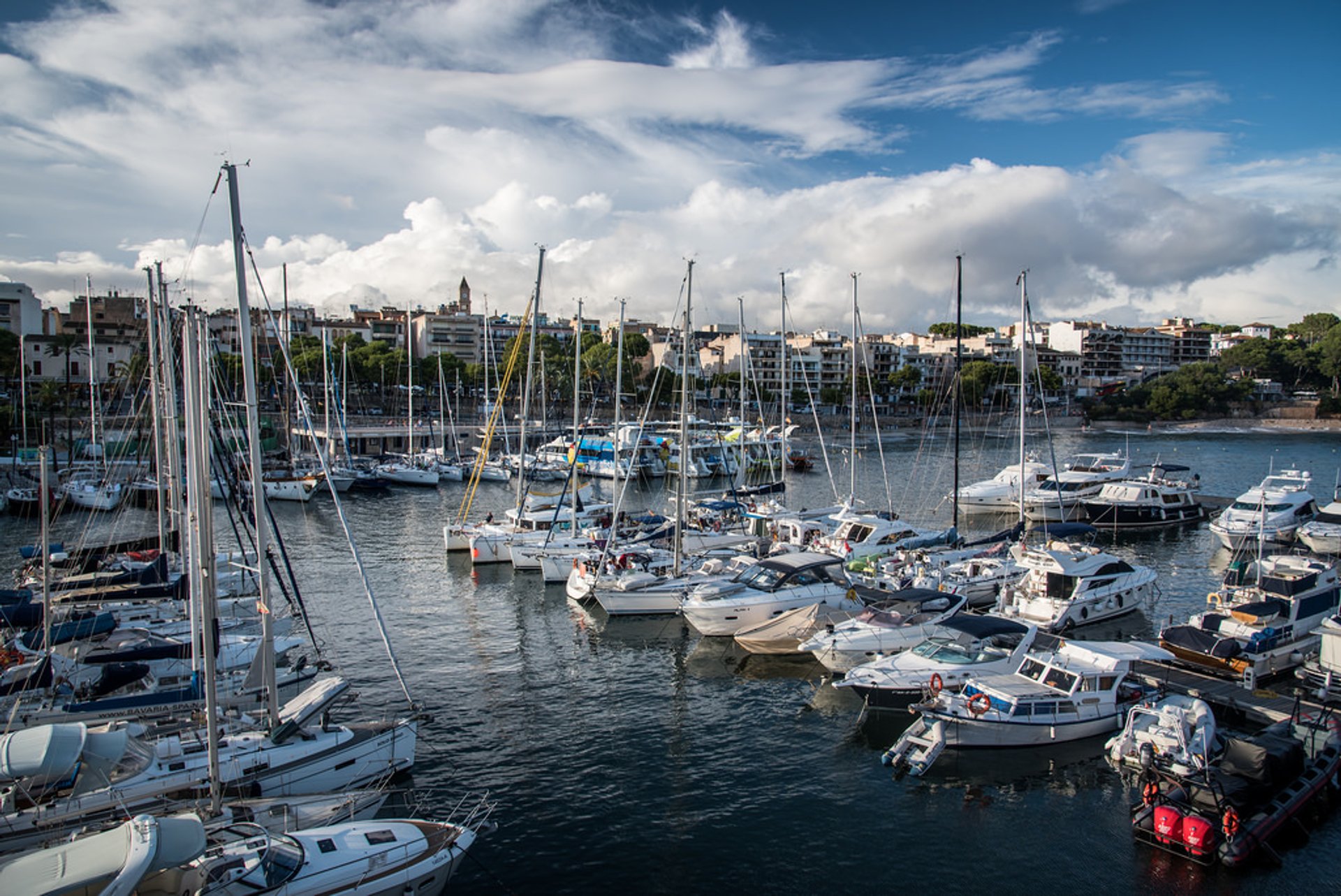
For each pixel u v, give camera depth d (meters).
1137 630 40.34
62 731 19.50
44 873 14.70
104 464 77.94
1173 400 199.12
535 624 42.25
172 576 38.97
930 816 24.08
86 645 30.75
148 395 73.56
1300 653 32.91
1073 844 22.66
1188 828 21.78
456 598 46.97
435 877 18.81
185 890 16.31
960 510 78.25
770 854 22.28
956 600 38.25
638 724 30.23
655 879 21.27
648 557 47.56
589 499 78.56
